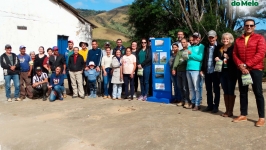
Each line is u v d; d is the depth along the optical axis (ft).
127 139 15.87
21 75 29.45
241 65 17.01
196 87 21.84
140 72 26.61
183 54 21.75
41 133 17.54
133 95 28.12
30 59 30.40
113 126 18.38
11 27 38.83
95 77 28.96
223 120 18.67
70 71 29.25
